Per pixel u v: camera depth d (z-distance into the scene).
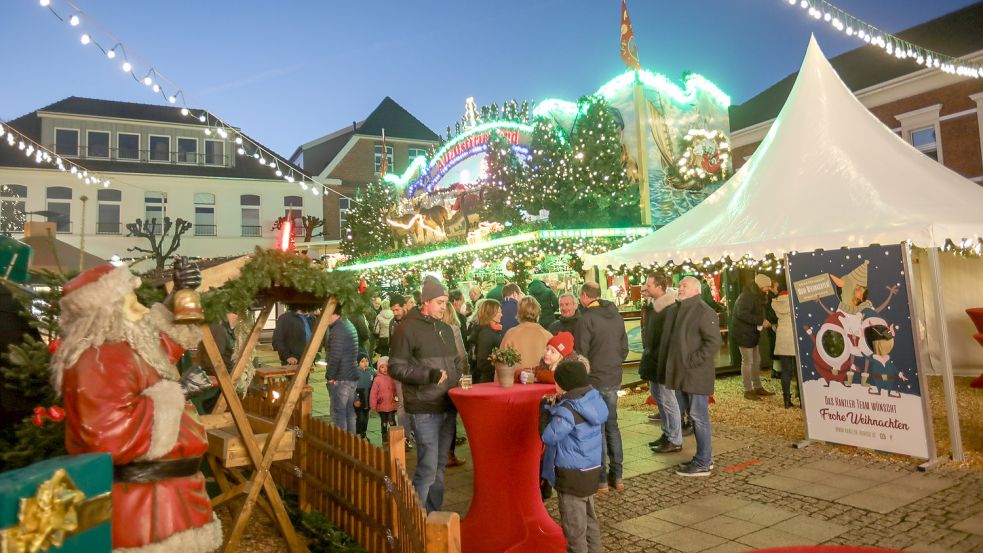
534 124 15.98
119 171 30.95
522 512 4.64
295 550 3.92
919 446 6.05
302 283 3.79
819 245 6.84
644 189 14.72
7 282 4.33
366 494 4.14
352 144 36.59
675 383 6.31
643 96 14.91
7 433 4.29
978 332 10.51
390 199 24.59
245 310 4.27
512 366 4.96
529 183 15.36
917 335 6.10
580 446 3.88
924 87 17.88
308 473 5.02
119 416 2.75
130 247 30.91
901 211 6.69
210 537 3.04
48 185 29.70
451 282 19.02
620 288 13.77
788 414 8.54
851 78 20.52
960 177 8.34
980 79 16.77
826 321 6.82
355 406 8.42
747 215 8.22
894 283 6.27
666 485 5.89
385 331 11.47
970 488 5.38
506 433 4.64
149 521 2.83
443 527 2.63
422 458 4.95
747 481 5.89
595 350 5.84
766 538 4.56
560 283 12.41
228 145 33.56
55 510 2.12
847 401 6.64
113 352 2.82
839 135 8.56
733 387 10.88
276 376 5.46
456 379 5.15
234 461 3.78
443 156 20.52
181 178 31.98
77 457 2.38
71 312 2.89
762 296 10.16
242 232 33.12
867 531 4.59
